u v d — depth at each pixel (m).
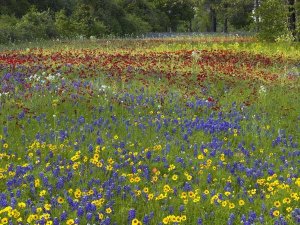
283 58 21.94
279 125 10.97
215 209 6.20
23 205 5.69
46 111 10.80
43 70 15.62
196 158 8.12
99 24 45.16
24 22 36.09
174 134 9.60
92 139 8.95
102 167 7.43
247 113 11.55
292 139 10.02
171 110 11.46
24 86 12.74
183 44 29.72
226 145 9.08
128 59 19.61
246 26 68.75
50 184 6.65
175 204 6.31
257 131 10.05
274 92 14.13
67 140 8.62
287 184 7.00
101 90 12.75
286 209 6.10
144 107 11.59
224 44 30.19
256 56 22.25
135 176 7.18
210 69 17.42
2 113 10.33
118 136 9.30
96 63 17.80
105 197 6.37
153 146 8.72
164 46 27.56
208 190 6.86
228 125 10.18
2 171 6.87
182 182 7.15
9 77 13.81
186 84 14.72
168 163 8.00
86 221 5.70
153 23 68.12
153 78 15.38
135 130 9.68
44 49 24.83
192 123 10.23
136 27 54.97
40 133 9.16
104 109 11.16
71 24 41.97
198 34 51.47
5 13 41.66
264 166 7.95
